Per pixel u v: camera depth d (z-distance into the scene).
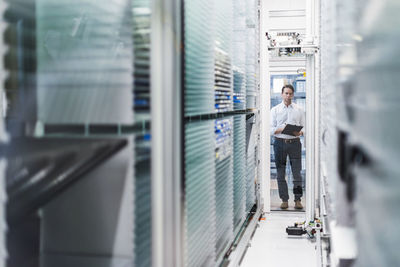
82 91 1.91
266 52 6.48
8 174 1.75
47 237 1.93
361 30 1.15
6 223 1.74
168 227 1.99
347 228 1.38
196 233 2.71
